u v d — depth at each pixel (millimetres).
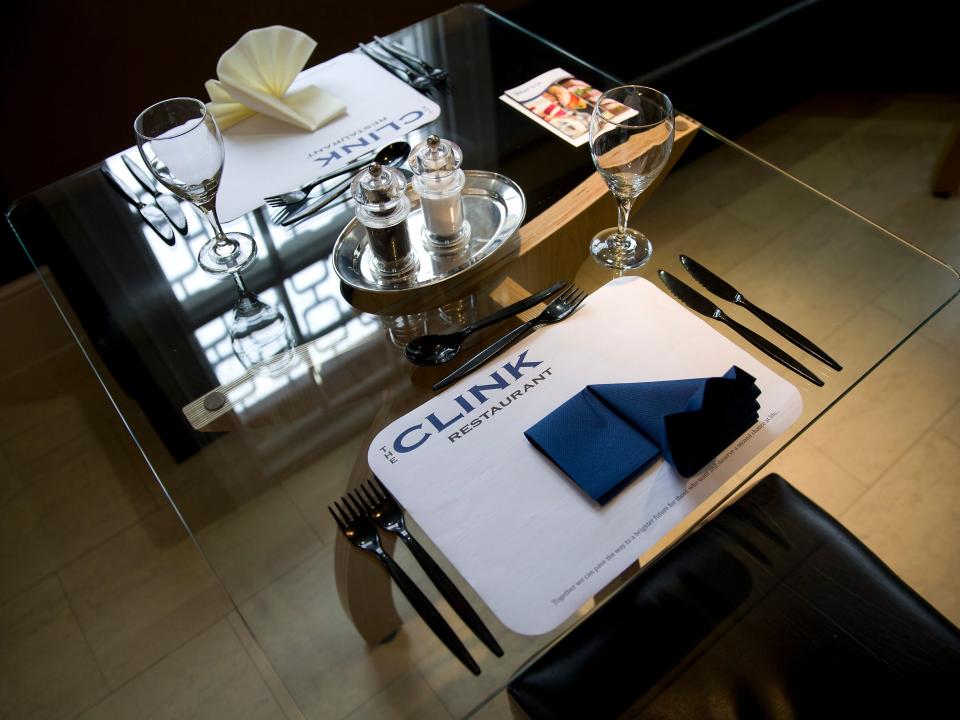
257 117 1249
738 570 996
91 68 1662
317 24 1849
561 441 805
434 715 712
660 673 923
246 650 1479
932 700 888
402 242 1001
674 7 2041
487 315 980
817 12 2074
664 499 774
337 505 830
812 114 2383
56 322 1931
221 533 841
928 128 2303
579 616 722
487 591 735
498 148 1207
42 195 1249
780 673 917
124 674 1466
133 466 1752
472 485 805
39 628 1531
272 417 920
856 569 991
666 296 969
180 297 1063
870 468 1625
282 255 1099
